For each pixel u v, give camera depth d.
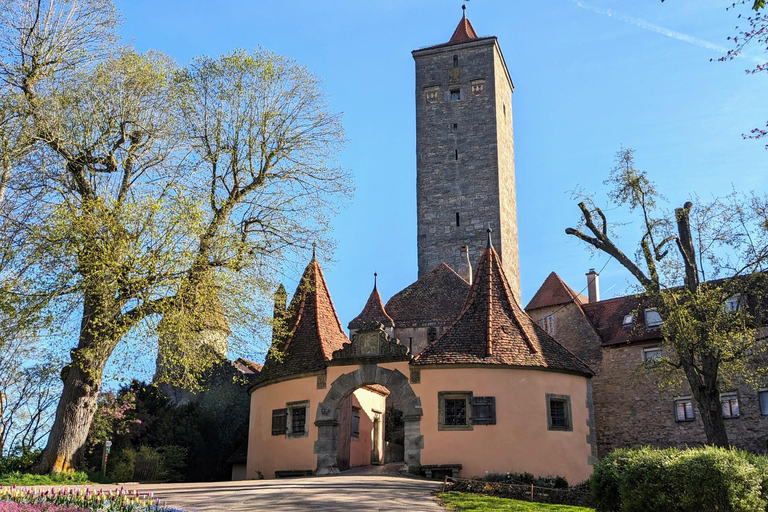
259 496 18.67
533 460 25.97
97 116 25.84
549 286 43.09
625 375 36.34
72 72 26.14
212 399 41.66
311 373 28.56
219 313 24.78
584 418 28.23
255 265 26.53
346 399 30.41
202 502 17.50
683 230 26.05
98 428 32.22
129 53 27.62
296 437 28.28
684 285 25.62
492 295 29.70
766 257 24.78
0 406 32.88
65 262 22.94
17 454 29.25
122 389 36.78
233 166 28.80
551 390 27.48
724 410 32.41
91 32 26.97
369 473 26.66
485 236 55.69
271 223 28.27
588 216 28.25
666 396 34.59
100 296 23.08
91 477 26.16
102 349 24.02
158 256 23.39
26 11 25.34
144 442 35.53
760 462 14.88
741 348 24.59
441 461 25.86
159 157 27.66
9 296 22.09
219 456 38.72
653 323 36.59
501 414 26.31
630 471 15.30
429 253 56.34
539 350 28.22
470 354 27.28
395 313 43.31
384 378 27.30
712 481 14.09
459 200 56.84
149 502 15.25
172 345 24.42
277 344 31.12
